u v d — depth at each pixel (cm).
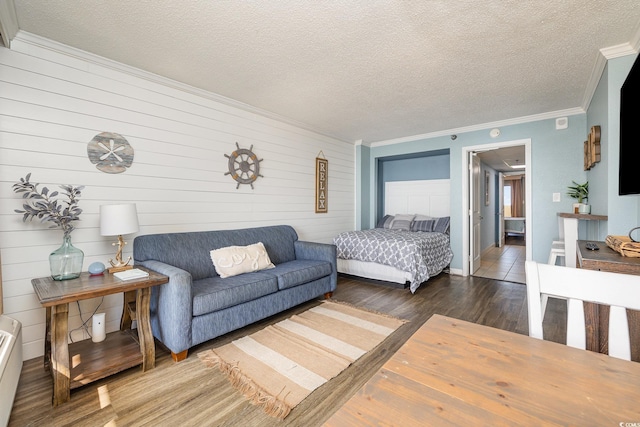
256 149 373
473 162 472
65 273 195
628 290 87
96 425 146
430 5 179
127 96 262
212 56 240
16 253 208
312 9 183
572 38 213
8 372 152
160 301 217
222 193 336
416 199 579
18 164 209
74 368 178
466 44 221
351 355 212
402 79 281
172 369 195
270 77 278
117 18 192
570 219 272
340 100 338
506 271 488
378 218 593
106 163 250
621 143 198
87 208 240
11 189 206
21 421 148
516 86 297
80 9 183
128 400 164
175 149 295
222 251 284
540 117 387
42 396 168
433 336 90
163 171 287
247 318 246
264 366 197
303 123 430
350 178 544
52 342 160
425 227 495
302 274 299
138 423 147
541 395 61
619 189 203
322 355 212
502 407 58
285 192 414
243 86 299
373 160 569
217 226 332
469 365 73
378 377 69
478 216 507
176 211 297
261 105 355
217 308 223
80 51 230
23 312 210
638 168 169
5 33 192
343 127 453
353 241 429
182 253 269
